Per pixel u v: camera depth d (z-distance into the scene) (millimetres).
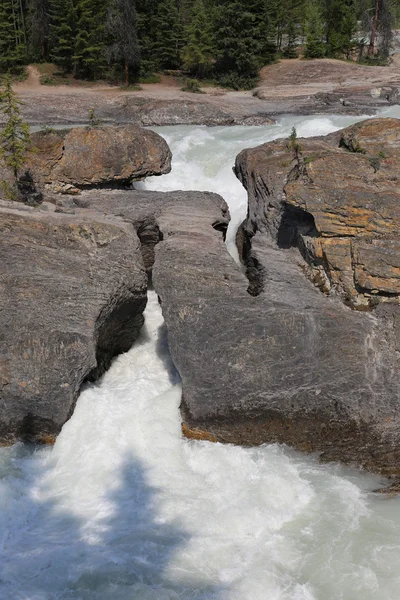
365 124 17281
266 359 12648
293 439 12305
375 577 9375
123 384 14086
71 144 20641
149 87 50938
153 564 9586
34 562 9617
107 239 15422
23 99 41906
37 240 14812
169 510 10648
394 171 14711
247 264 17750
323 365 12570
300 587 9242
